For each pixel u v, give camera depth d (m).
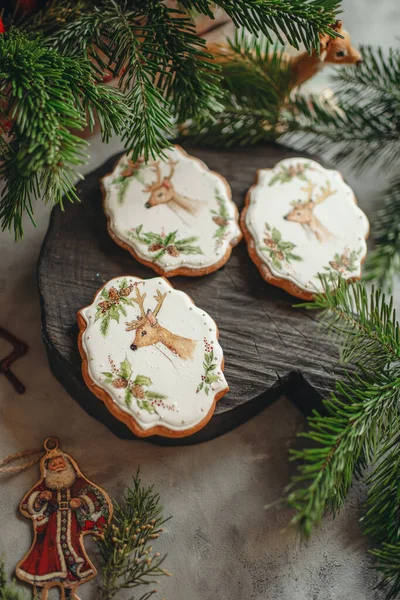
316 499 0.46
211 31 0.66
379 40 0.76
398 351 0.51
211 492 0.58
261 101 0.62
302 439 0.61
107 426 0.59
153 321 0.56
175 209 0.60
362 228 0.62
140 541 0.54
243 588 0.56
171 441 0.58
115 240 0.59
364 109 0.62
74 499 0.56
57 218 0.59
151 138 0.49
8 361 0.60
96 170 0.62
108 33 0.52
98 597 0.55
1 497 0.57
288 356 0.57
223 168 0.63
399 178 0.67
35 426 0.59
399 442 0.51
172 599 0.55
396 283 0.67
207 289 0.59
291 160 0.63
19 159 0.45
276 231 0.60
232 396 0.56
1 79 0.47
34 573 0.54
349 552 0.58
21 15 0.56
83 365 0.54
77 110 0.48
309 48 0.51
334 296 0.52
